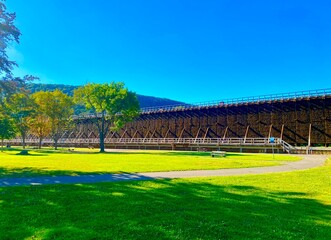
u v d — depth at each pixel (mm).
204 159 32344
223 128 74062
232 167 22984
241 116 71250
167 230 7004
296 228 7312
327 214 8688
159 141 83000
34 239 6445
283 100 64250
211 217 8070
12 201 9820
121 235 6648
